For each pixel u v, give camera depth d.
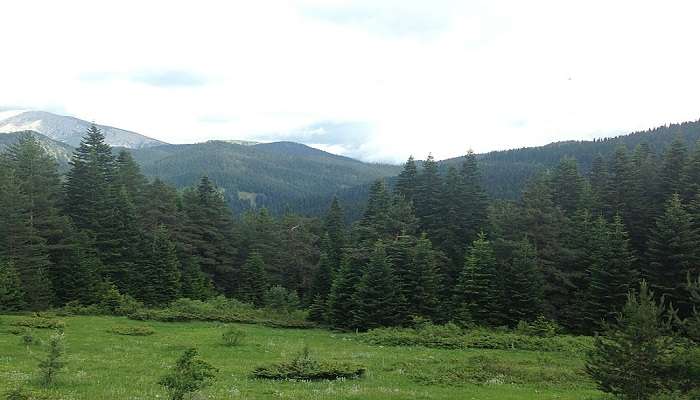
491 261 50.94
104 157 73.38
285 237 86.12
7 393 14.45
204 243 75.50
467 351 34.69
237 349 31.77
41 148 67.12
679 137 62.19
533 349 36.06
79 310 47.47
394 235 61.50
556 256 56.94
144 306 55.06
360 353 32.09
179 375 12.70
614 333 17.42
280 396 17.09
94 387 17.28
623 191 61.94
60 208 62.16
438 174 66.62
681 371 16.27
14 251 51.91
